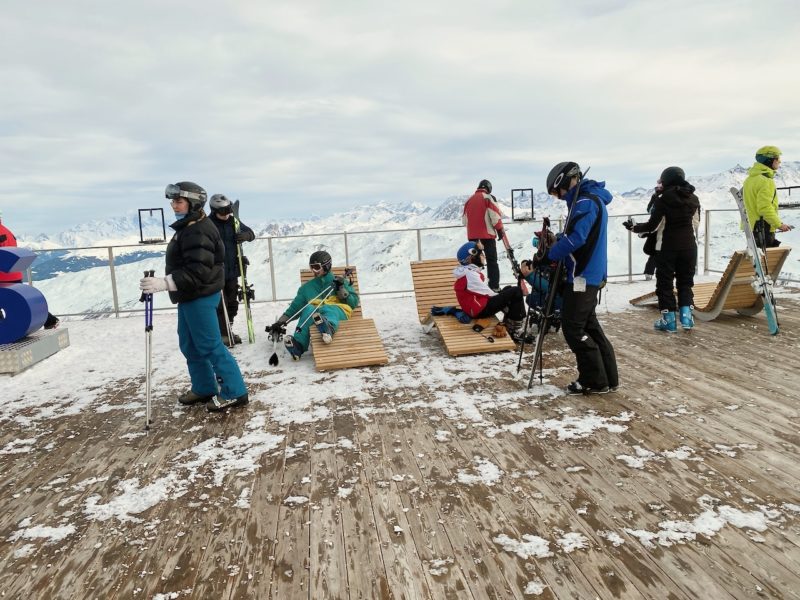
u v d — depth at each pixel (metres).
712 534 2.26
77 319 8.70
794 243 7.77
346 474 2.98
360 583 2.07
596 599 1.92
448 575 2.09
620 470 2.86
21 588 2.14
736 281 6.06
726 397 3.86
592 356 3.92
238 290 6.41
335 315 5.70
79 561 2.31
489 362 5.12
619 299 8.00
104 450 3.51
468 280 5.84
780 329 5.76
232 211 6.28
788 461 2.87
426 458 3.12
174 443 3.56
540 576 2.05
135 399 4.55
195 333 3.97
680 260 5.74
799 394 3.86
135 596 2.06
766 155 6.19
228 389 4.10
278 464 3.15
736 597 1.89
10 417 4.23
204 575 2.17
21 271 6.29
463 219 9.07
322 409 4.04
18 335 5.75
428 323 6.53
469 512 2.53
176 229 3.98
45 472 3.22
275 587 2.07
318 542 2.35
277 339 6.12
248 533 2.45
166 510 2.70
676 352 5.08
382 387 4.51
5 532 2.57
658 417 3.55
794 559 2.08
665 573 2.04
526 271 5.12
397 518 2.51
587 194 3.84
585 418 3.60
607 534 2.30
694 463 2.90
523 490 2.70
